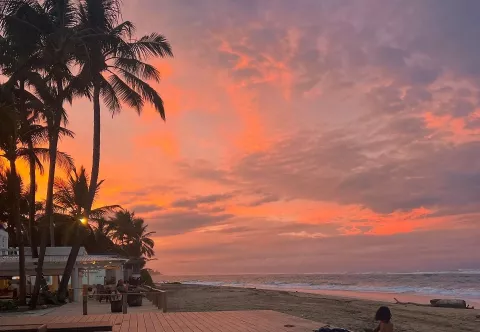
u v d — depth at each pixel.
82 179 37.44
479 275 180.12
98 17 29.92
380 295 61.53
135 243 80.69
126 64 29.89
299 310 29.03
